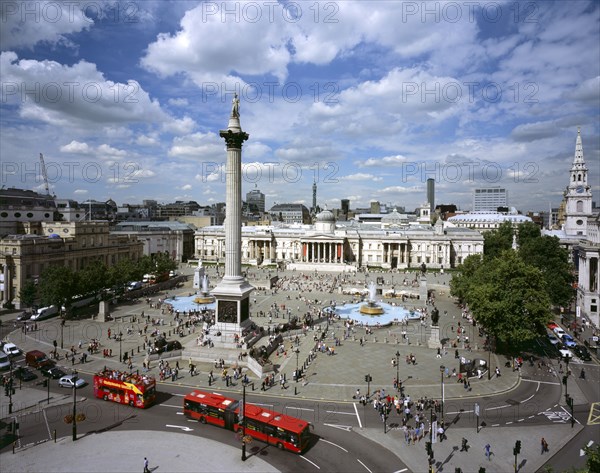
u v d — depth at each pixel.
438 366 81.44
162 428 55.81
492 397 68.06
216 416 56.44
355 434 55.47
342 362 83.19
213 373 76.94
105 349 87.88
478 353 90.00
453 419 60.44
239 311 91.44
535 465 49.16
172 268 177.75
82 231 154.75
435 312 94.06
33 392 67.69
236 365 80.62
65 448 50.28
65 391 68.25
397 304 140.38
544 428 58.12
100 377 65.69
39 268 132.38
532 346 95.56
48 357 82.69
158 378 74.12
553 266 131.00
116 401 64.06
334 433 55.62
